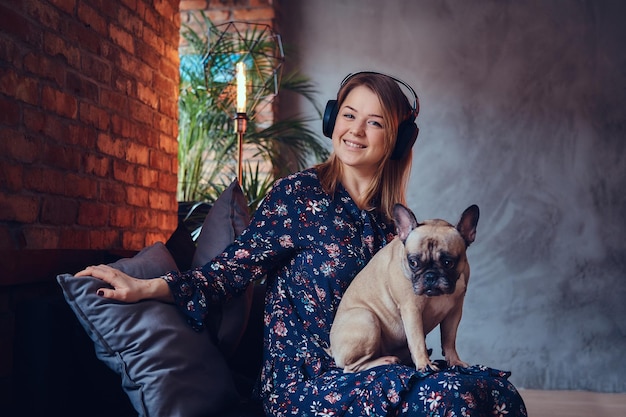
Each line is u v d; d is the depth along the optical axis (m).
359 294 1.78
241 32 5.38
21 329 1.73
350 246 1.92
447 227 1.65
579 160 5.65
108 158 2.87
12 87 2.20
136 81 3.15
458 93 5.71
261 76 4.61
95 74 2.76
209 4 5.43
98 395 1.89
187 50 5.31
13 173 2.20
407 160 2.07
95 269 1.77
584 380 5.52
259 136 4.77
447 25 5.73
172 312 1.84
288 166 5.34
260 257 1.90
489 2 5.72
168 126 3.54
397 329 1.74
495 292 5.62
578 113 5.66
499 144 5.69
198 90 4.54
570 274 5.60
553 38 5.69
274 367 1.84
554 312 5.58
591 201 5.63
